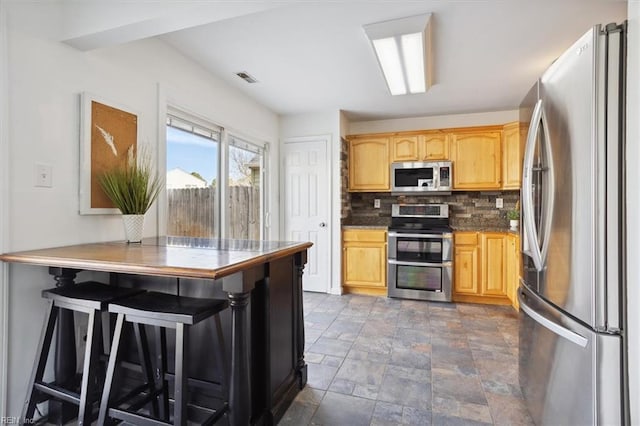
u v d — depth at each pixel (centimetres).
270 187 413
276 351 177
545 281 151
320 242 424
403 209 440
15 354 162
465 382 208
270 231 412
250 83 321
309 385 205
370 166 433
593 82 116
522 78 306
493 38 235
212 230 312
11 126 157
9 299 159
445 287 381
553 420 145
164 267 125
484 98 363
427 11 202
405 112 418
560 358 139
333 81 315
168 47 248
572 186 129
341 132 417
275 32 227
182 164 275
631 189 111
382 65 265
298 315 203
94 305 143
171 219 264
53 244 176
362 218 464
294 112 419
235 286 138
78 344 192
